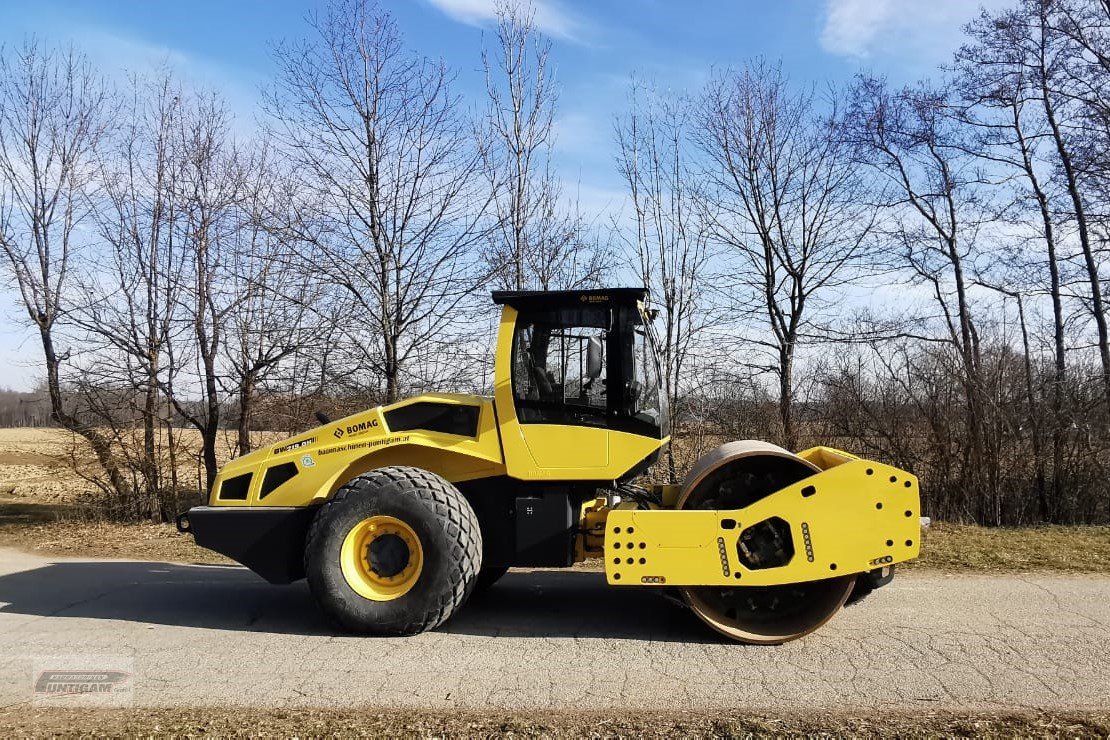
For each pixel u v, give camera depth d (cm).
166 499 1239
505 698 425
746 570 518
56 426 1223
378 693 435
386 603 544
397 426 601
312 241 1120
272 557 589
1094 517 1149
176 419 1256
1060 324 1312
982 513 1156
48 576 784
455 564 541
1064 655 486
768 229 1402
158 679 462
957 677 449
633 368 566
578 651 512
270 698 428
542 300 580
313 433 616
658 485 648
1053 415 1166
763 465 550
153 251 1242
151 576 782
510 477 583
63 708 414
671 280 1362
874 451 1234
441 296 1160
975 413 1169
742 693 429
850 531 514
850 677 452
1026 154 1350
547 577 749
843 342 1295
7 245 1223
